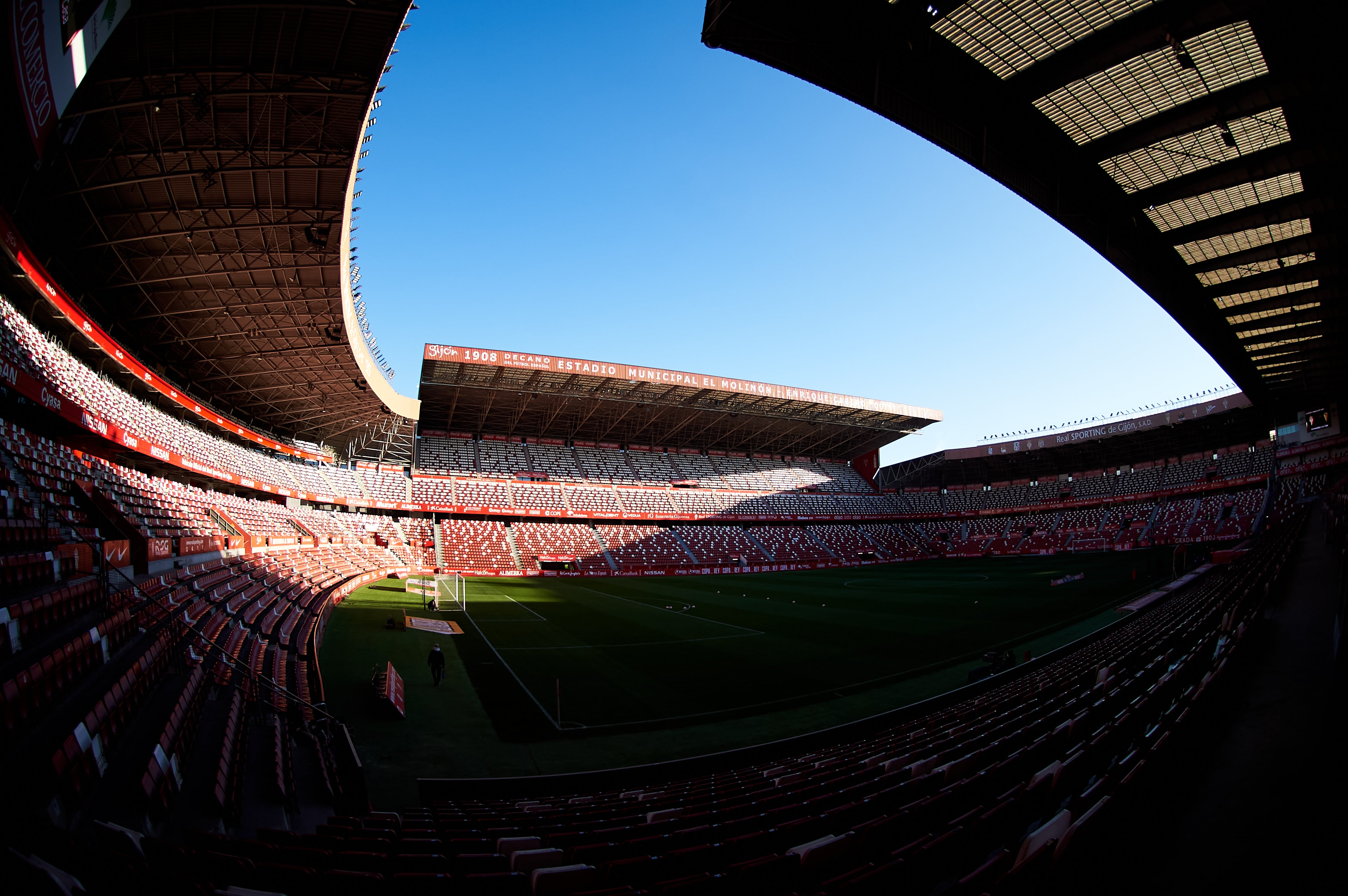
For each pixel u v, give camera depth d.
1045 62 13.11
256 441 43.47
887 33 12.23
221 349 32.03
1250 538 49.78
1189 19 12.03
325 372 37.00
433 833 6.78
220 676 12.00
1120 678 11.92
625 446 77.75
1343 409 59.03
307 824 7.65
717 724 15.04
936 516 84.75
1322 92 13.72
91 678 8.35
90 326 23.05
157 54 15.41
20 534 11.54
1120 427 71.56
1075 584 42.03
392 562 50.94
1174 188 17.00
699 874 4.89
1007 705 12.53
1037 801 5.64
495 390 56.84
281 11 14.80
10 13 5.94
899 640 25.34
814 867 4.77
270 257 24.27
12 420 20.02
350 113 17.95
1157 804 5.26
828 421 74.31
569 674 19.38
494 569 55.66
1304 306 25.75
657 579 54.75
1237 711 8.73
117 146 18.00
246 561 26.61
